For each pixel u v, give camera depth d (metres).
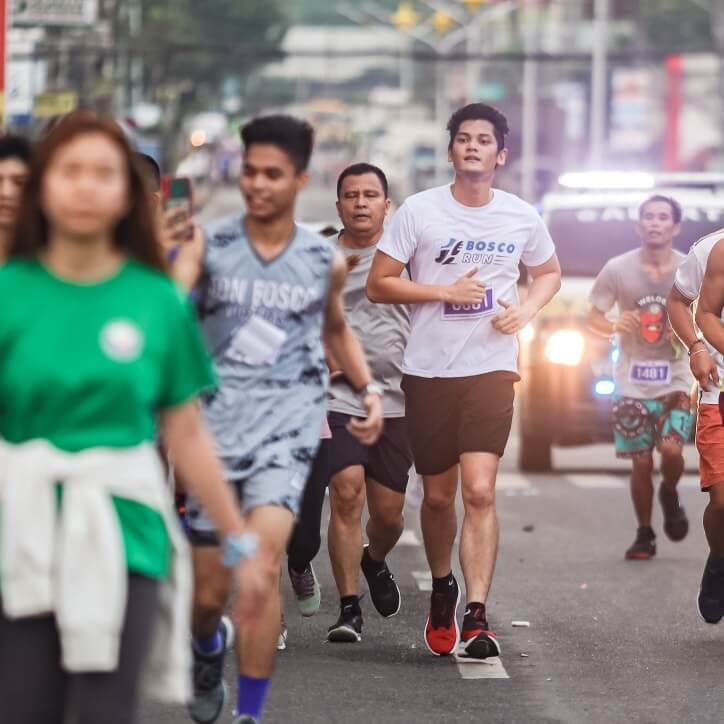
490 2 190.75
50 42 95.38
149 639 10.70
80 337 10.52
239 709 15.23
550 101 162.62
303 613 22.06
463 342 19.91
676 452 28.34
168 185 15.52
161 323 10.72
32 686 10.54
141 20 140.88
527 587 25.12
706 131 193.38
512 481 38.38
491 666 19.62
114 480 10.56
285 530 14.95
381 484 21.92
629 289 28.89
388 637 21.42
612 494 36.16
